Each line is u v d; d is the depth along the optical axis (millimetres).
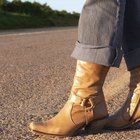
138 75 1655
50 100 2469
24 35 10078
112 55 1514
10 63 4395
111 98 2424
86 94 1607
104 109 1651
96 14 1514
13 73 3641
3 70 3840
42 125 1645
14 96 2602
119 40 1534
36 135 1703
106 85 2885
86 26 1531
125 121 1706
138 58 1614
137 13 1582
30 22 18078
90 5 1527
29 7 21016
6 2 20953
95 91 1607
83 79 1603
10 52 5656
